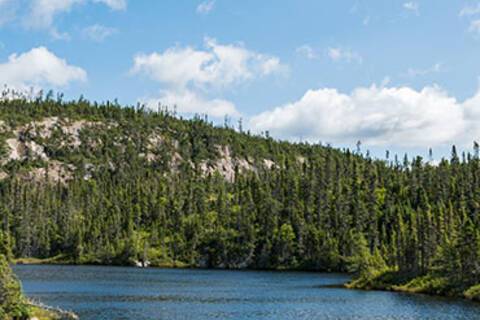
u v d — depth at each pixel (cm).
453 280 12675
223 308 10244
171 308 10144
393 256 16912
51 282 15488
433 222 15438
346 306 10525
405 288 13625
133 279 17362
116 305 10425
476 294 11394
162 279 17650
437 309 9919
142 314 9275
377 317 9031
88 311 9481
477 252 12200
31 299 10550
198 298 11944
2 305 6819
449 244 13350
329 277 19525
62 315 8162
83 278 17288
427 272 14288
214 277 19050
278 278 18862
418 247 14750
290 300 11606
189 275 19950
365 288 14612
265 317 9125
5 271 6981
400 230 17450
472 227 12656
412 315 9188
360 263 16288
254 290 14025
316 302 11231
